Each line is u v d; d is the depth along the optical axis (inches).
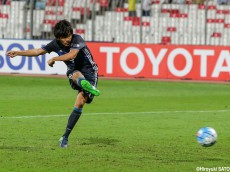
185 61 3213.6
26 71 3297.2
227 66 3186.5
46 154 1256.8
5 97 2436.0
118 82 3100.4
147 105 2267.5
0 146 1350.9
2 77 3179.1
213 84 3120.1
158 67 3228.3
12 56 1359.5
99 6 3595.0
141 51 3240.7
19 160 1186.6
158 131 1644.9
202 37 3540.8
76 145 1385.3
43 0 3590.1
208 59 3198.8
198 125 1781.5
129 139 1494.8
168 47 3221.0
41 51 1364.4
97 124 1763.0
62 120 1829.5
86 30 3604.8
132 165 1156.5
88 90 1301.7
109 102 2343.8
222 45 3307.1
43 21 3575.3
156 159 1225.4
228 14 3548.2
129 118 1908.2
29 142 1416.1
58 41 1355.8
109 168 1123.3
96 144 1407.5
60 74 3297.2
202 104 2331.4
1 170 1089.4
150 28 3587.6
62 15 3602.4
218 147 1391.5
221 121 1879.9
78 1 3604.8
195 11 3563.0
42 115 1931.6
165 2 3595.0
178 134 1593.3
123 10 3604.8
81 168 1119.0
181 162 1198.9
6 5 3614.7
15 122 1764.3
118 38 3599.9
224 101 2448.3
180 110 2135.8
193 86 3006.9
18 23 3604.8
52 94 2576.3
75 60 1359.5
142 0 3489.2
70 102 2308.1
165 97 2559.1
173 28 3577.8
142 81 3166.8
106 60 3262.8
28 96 2485.2
